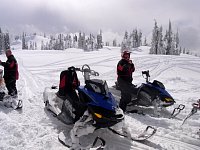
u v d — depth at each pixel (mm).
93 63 23688
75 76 6105
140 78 16203
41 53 36812
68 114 5766
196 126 6582
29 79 14133
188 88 12500
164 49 62719
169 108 8352
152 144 5336
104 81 5457
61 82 6051
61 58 28203
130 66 7863
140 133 5957
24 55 32344
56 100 6957
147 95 7527
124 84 7648
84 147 4840
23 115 6883
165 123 6746
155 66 22453
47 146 5039
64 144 5137
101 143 4910
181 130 6223
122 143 5340
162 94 7410
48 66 22047
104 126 4988
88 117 5035
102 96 5219
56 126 6145
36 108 7555
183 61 27625
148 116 7355
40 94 9555
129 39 77312
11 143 5035
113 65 22297
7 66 8117
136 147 5195
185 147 5266
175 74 19344
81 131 4938
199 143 5422
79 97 5555
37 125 6035
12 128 5609
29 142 5156
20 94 9570
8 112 7039
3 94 7484
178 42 80312
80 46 108500
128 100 7656
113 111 5051
